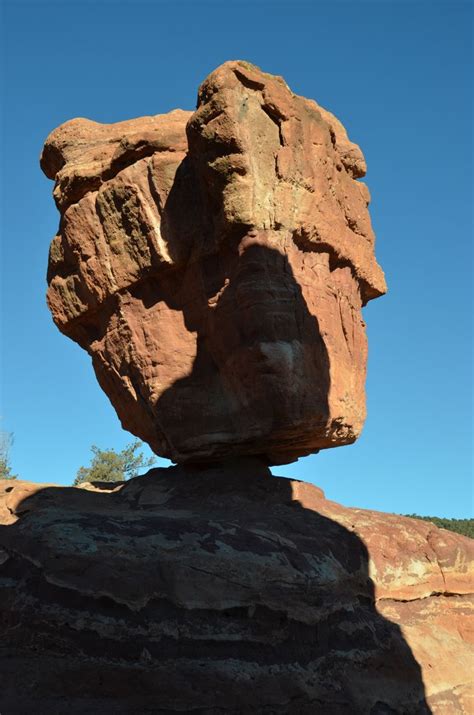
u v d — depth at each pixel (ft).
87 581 24.39
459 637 34.83
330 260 36.29
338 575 29.68
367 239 39.42
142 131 36.70
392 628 31.63
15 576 25.16
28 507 32.32
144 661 23.66
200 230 34.04
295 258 33.32
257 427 32.42
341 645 28.43
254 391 32.17
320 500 35.86
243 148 31.42
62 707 22.18
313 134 34.86
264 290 31.71
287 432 32.78
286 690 25.16
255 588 26.35
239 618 25.90
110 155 37.27
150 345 35.37
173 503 33.14
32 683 22.54
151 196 34.94
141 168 35.09
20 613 23.95
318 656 27.09
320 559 29.48
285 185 32.99
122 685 23.08
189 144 33.22
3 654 23.21
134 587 24.58
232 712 23.76
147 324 35.63
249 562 26.78
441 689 31.12
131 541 26.17
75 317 38.75
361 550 32.73
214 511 31.76
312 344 33.22
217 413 33.94
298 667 26.22
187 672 23.86
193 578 25.55
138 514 29.53
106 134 38.52
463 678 32.40
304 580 27.63
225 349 33.14
